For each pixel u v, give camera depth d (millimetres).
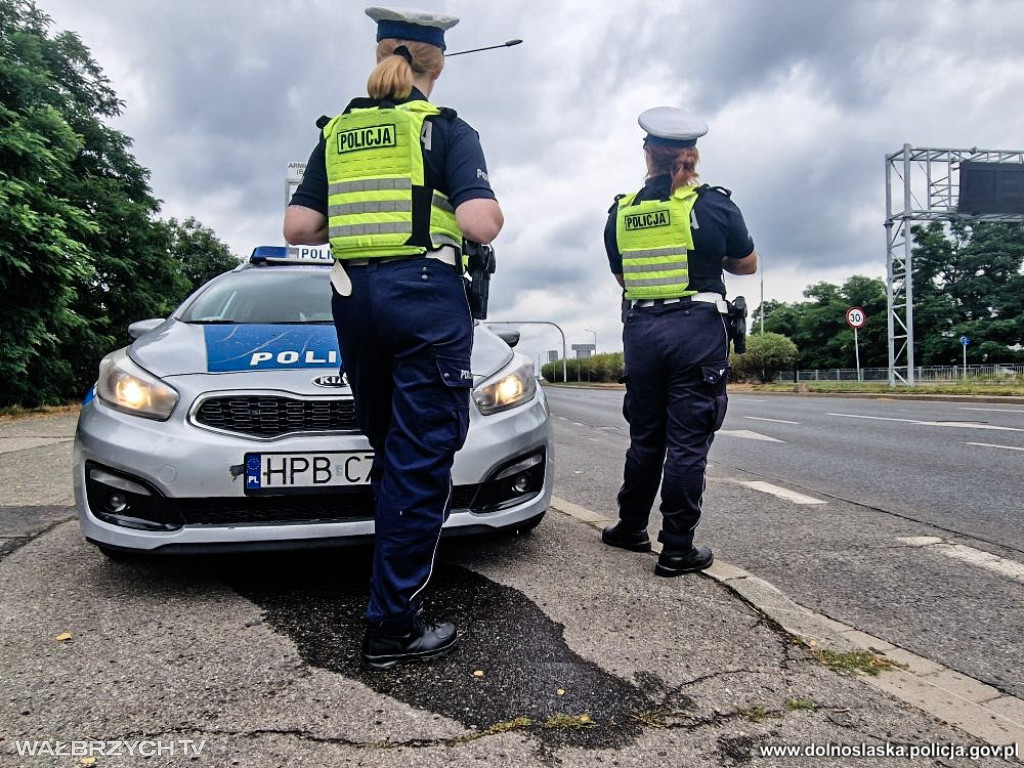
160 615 2277
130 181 22078
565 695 1753
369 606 1921
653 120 2875
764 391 30031
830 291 69000
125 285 20188
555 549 3084
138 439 2359
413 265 1886
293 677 1840
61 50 19672
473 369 2730
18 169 12617
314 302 3602
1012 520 3969
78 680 1822
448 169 1936
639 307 2916
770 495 4793
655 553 3049
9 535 3273
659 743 1551
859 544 3449
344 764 1457
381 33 2082
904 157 22547
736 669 1915
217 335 2898
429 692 1760
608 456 7191
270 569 2754
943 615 2482
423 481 1895
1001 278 55344
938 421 10594
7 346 12727
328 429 2434
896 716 1694
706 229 2781
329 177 1964
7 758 1474
